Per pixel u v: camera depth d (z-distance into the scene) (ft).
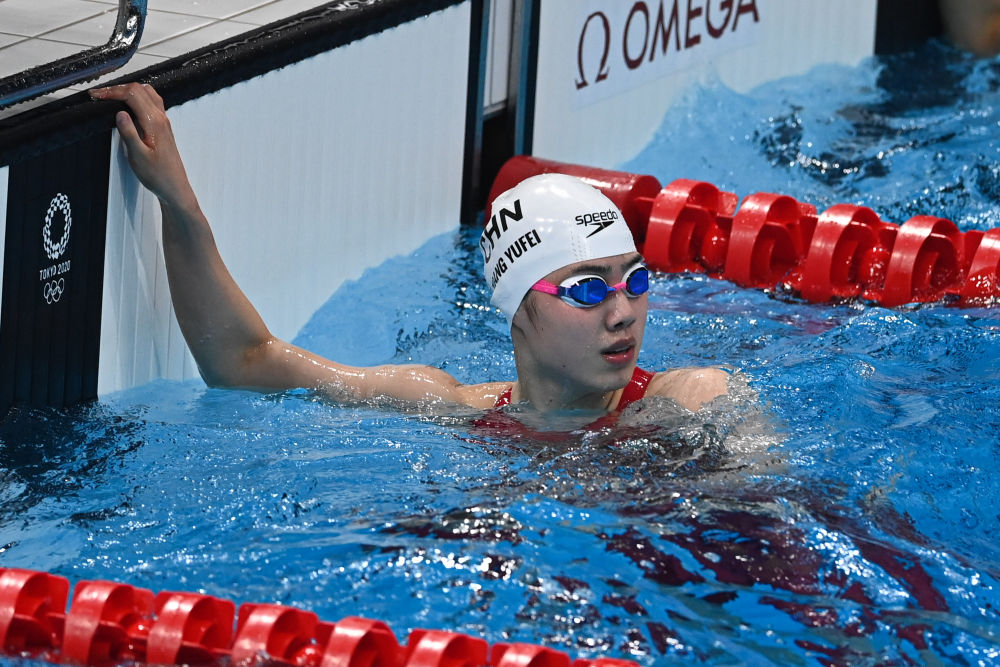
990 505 28.48
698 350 41.14
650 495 27.48
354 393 34.88
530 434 30.99
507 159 56.44
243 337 35.60
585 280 29.81
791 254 49.52
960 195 58.90
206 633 21.93
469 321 44.21
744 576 24.58
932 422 32.48
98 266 34.91
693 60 66.64
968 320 42.75
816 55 76.18
